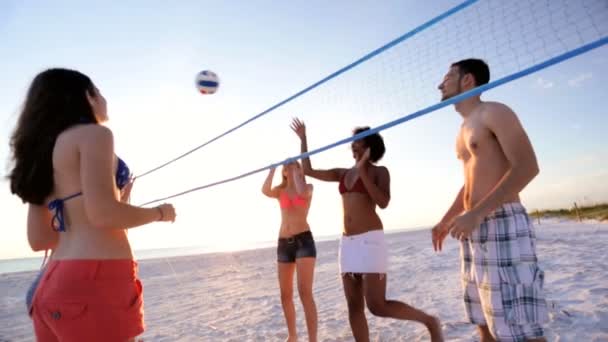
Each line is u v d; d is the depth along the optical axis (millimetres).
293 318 3340
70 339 1362
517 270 1781
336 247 19750
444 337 3139
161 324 5035
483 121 1921
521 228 1821
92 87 1671
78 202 1466
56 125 1510
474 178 1982
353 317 2854
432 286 5430
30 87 1578
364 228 2805
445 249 10477
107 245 1469
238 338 3932
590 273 4809
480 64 2105
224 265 14594
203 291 7863
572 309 3418
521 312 1736
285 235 3340
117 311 1431
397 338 3312
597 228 13156
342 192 3000
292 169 3406
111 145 1463
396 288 5602
